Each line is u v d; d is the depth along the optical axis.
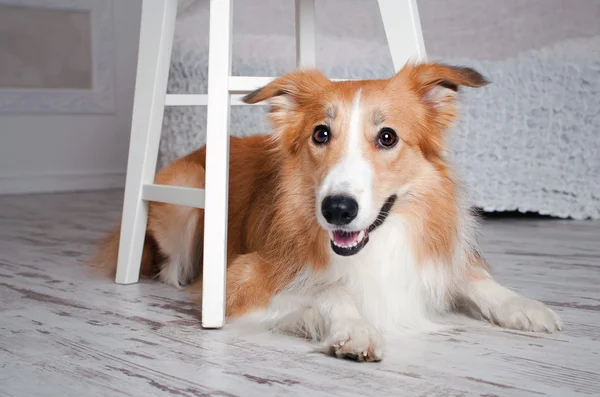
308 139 1.15
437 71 1.17
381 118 1.12
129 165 1.40
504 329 1.16
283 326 1.14
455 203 1.19
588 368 1.01
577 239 1.77
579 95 2.05
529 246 1.70
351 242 1.09
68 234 1.91
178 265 1.42
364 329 1.06
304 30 1.41
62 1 3.04
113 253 1.50
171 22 1.35
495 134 2.05
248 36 2.07
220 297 1.17
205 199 1.17
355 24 2.48
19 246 1.76
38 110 3.03
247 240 1.30
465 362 1.04
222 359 1.05
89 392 0.96
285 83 1.18
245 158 1.42
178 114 2.16
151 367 1.02
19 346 1.10
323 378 0.99
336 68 1.98
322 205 1.07
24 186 3.02
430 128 1.17
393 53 1.27
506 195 2.07
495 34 2.49
